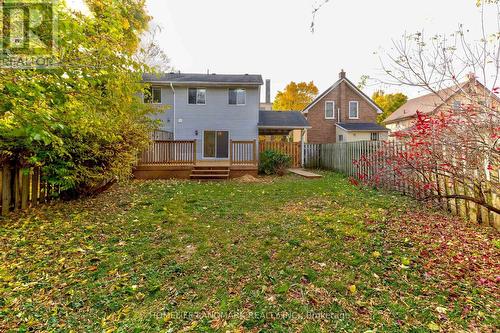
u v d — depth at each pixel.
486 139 3.51
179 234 4.01
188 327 2.11
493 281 2.51
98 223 4.50
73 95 3.66
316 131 21.55
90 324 2.17
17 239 3.83
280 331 2.03
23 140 4.56
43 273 2.93
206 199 6.21
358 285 2.57
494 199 3.88
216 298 2.46
